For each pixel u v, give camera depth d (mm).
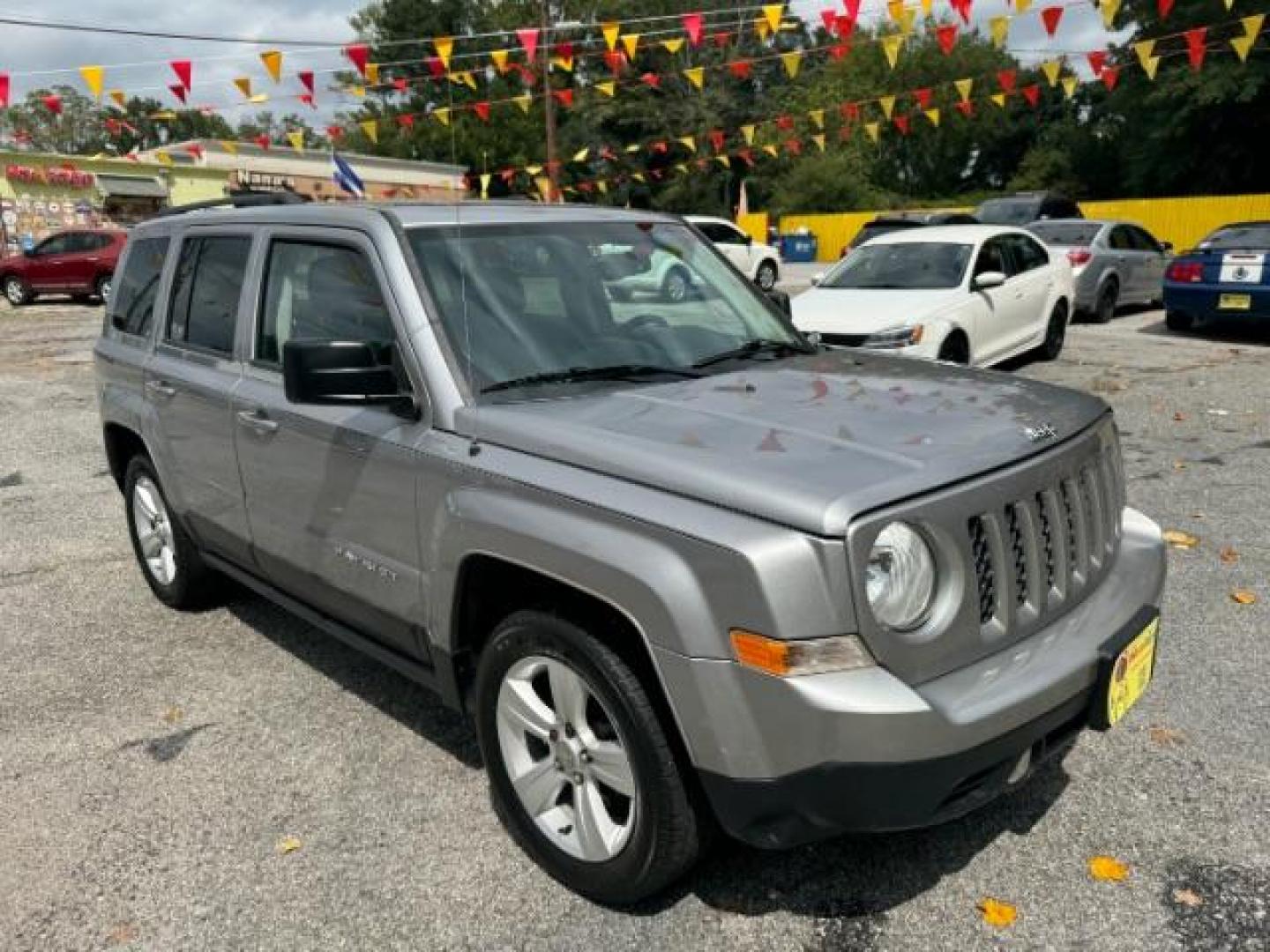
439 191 38281
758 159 52531
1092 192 51906
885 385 3148
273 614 4836
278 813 3188
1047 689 2363
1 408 10352
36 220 30375
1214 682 3789
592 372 3174
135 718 3826
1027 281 10414
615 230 3805
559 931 2631
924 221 20125
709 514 2309
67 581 5332
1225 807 3037
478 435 2840
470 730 3680
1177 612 4422
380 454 3072
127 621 4773
